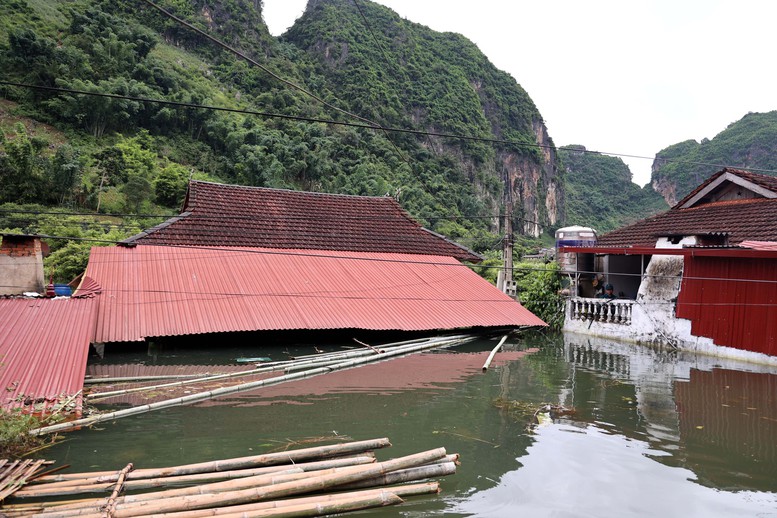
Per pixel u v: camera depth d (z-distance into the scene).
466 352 13.52
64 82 46.06
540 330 17.41
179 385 9.22
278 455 5.75
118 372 10.12
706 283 13.41
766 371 11.36
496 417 7.95
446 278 17.34
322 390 9.35
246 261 15.17
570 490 5.48
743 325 12.47
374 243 18.27
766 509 5.11
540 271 18.98
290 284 14.60
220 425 7.30
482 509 5.02
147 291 12.73
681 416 8.12
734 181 17.70
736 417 8.10
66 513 4.46
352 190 52.03
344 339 14.34
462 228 53.41
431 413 8.09
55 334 9.21
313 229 17.94
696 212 18.14
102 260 13.71
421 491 5.30
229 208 17.42
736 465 6.20
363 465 5.44
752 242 12.75
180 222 16.11
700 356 13.20
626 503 5.21
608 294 17.14
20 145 33.44
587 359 12.76
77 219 27.81
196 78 62.97
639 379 10.59
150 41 58.66
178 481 5.27
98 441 6.56
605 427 7.55
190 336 13.09
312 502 4.84
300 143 53.97
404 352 13.08
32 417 6.62
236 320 12.38
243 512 4.59
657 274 14.99
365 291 15.23
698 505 5.18
